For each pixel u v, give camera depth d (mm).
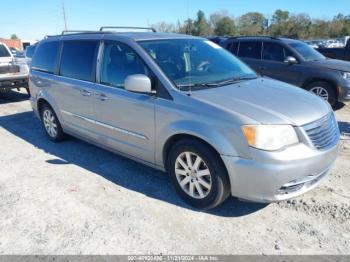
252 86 3684
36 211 3441
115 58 4023
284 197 2943
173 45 4047
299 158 2854
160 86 3473
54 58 5145
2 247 2914
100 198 3658
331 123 3301
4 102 9234
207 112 3086
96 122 4375
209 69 3943
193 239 2936
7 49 9867
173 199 3596
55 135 5484
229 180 3070
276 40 8156
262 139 2832
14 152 5184
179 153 3375
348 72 7137
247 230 3035
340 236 2910
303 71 7590
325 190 3639
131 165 4508
